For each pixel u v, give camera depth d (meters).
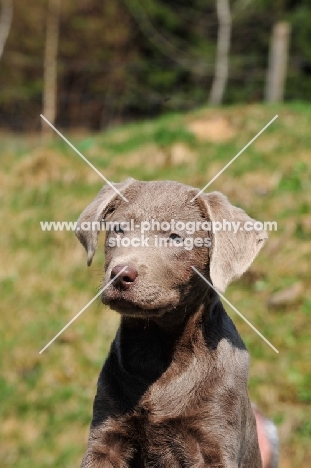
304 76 23.64
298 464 7.75
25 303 10.05
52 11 31.53
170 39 33.75
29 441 8.49
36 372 9.22
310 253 9.78
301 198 10.61
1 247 10.95
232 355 4.84
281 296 9.27
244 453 4.93
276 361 8.66
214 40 34.00
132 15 33.09
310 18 32.28
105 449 4.72
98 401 4.81
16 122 28.64
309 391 8.34
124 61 32.03
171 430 4.71
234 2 33.00
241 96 29.94
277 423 8.06
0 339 9.61
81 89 30.34
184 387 4.73
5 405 8.86
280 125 12.73
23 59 31.06
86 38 31.73
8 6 31.59
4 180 12.27
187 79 31.86
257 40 33.03
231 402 4.73
